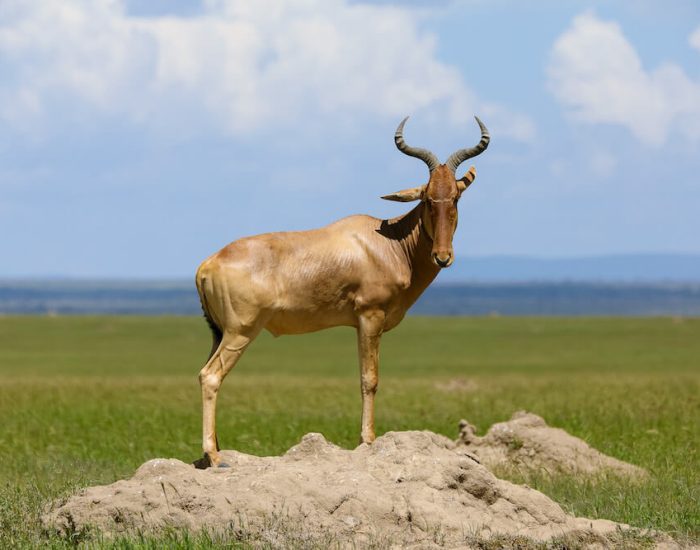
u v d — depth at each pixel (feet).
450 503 129.70
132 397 333.83
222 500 126.00
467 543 119.34
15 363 570.05
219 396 337.72
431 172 144.46
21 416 278.26
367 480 129.80
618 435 230.48
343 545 119.14
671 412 270.87
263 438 229.45
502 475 175.42
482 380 409.28
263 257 143.95
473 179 146.92
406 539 122.11
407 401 322.96
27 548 120.47
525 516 132.46
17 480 173.99
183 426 253.85
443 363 588.09
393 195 144.36
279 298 143.84
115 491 130.00
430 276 149.28
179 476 130.82
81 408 300.61
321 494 126.21
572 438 193.67
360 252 146.72
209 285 143.64
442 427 249.75
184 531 119.24
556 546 120.26
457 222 145.18
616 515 145.18
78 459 199.93
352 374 516.32
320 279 144.97
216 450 141.79
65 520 127.85
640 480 173.37
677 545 124.57
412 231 148.77
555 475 177.47
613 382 378.32
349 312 147.54
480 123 145.79
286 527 120.78
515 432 193.36
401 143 145.38
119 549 115.55
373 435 147.23
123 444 223.51
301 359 625.00
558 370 531.50
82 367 549.13
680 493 157.28
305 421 260.62
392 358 628.69
